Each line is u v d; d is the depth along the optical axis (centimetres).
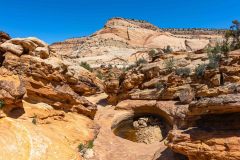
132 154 2080
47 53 2138
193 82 2770
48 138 1723
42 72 2025
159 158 1869
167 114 2595
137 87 3372
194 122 1706
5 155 1381
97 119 2856
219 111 1482
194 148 1452
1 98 1688
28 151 1495
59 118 2080
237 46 3159
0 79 1794
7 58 1923
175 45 10444
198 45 10044
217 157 1349
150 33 11412
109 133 2512
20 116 1791
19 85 1828
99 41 9994
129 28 11356
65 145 1798
